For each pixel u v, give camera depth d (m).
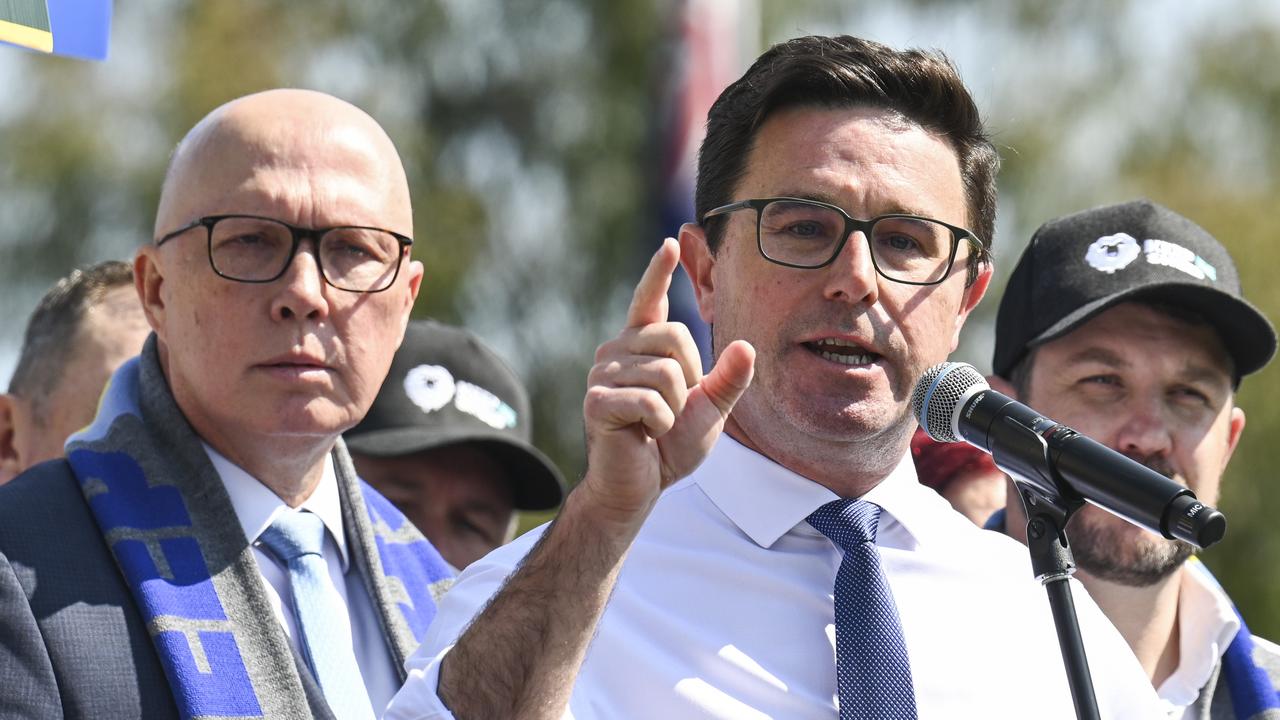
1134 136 57.62
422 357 15.75
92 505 10.65
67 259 52.28
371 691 11.44
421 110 56.72
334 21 54.91
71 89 52.81
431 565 12.41
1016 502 13.34
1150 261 12.92
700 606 10.28
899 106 10.67
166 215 11.37
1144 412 12.73
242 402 11.00
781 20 54.97
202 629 10.38
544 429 55.38
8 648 9.79
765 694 9.99
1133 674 11.06
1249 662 12.77
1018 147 54.75
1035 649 10.74
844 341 10.22
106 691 9.96
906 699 9.81
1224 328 12.94
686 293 28.86
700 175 11.17
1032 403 13.16
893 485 10.88
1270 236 51.28
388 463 15.41
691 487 10.73
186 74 51.97
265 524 11.26
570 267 55.78
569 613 8.73
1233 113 58.28
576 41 57.00
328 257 11.16
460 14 56.97
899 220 10.35
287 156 11.22
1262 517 46.19
